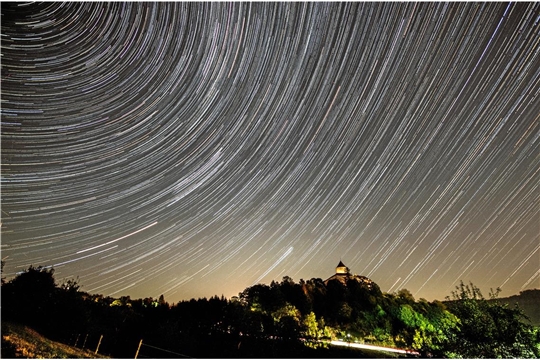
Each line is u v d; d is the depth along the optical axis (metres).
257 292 49.41
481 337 11.77
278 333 38.50
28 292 21.12
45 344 16.73
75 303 22.39
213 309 37.66
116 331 26.75
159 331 28.62
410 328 49.12
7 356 12.55
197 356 27.42
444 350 12.52
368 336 47.41
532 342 11.48
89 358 17.06
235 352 31.25
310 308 50.81
